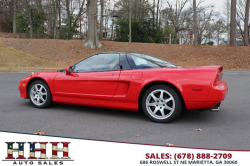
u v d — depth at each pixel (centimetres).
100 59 493
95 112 512
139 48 2480
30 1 3797
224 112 518
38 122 436
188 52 2430
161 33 3456
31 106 565
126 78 445
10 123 427
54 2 3934
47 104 533
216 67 413
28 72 1603
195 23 2581
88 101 486
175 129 399
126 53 477
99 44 2423
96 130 392
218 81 420
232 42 2547
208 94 396
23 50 2202
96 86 473
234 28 2542
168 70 426
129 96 443
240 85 970
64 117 472
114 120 452
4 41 2308
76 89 495
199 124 429
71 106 568
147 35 3303
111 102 464
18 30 3903
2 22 4344
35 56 2120
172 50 2478
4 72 1580
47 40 2462
